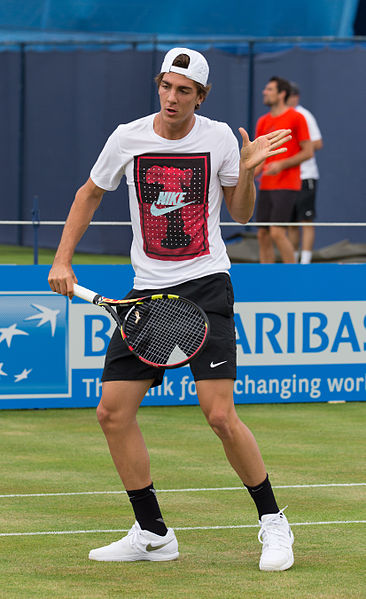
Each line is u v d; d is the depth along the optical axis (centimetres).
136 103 3709
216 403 922
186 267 945
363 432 1573
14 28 3809
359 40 3459
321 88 3575
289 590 859
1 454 1413
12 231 3756
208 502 1164
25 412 1700
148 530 942
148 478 948
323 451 1441
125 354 930
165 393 1759
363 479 1280
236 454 932
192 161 941
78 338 1709
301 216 2691
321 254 3127
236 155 956
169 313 933
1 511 1120
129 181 953
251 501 1170
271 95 2380
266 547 925
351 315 1783
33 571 913
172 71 913
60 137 3766
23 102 3778
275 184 2370
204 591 856
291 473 1309
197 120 947
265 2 3719
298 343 1772
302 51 3581
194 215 945
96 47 3728
